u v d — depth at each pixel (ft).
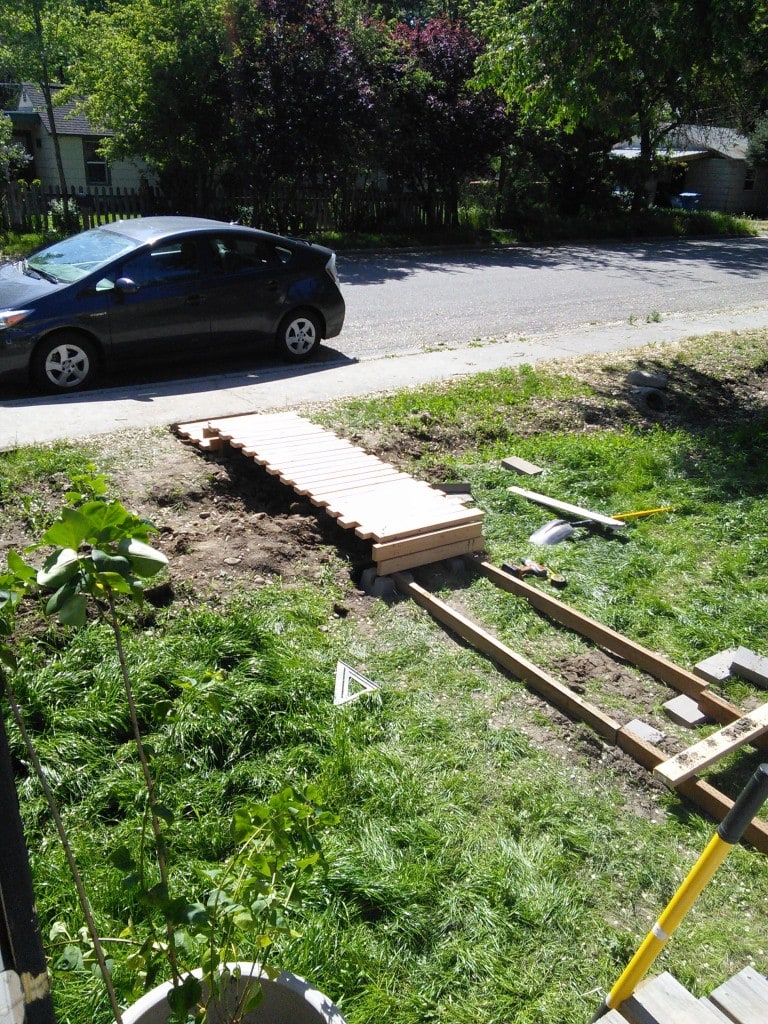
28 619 15.78
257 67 66.74
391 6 128.16
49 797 6.15
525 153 93.66
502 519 22.54
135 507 20.88
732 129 125.29
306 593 18.04
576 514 22.57
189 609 16.84
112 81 67.62
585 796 13.24
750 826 12.54
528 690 15.75
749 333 45.65
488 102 78.07
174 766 12.85
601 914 11.13
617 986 8.41
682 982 10.19
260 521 20.79
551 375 34.60
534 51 33.50
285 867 10.93
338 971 9.89
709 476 25.67
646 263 75.31
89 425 25.84
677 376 36.35
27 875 5.18
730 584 19.81
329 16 69.21
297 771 13.03
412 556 18.90
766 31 31.35
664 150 126.82
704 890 11.66
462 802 12.78
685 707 15.55
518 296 54.80
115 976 9.03
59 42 76.33
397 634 17.22
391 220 82.33
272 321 34.63
